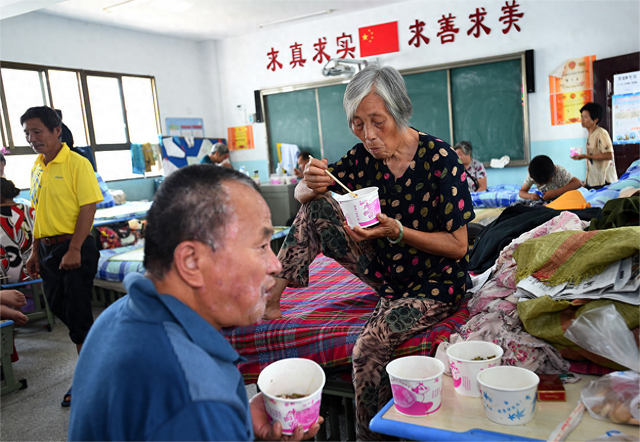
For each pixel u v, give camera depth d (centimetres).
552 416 103
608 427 97
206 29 688
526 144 588
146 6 559
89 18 591
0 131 523
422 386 104
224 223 70
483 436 96
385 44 643
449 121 625
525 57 569
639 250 122
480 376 107
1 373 283
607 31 534
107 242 469
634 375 103
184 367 63
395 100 150
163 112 709
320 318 181
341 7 629
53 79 577
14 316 218
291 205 651
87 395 64
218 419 62
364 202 142
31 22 546
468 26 596
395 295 167
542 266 144
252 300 74
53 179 260
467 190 156
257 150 768
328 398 185
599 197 346
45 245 265
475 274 221
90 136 615
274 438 88
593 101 548
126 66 655
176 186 71
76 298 265
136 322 68
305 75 707
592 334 117
